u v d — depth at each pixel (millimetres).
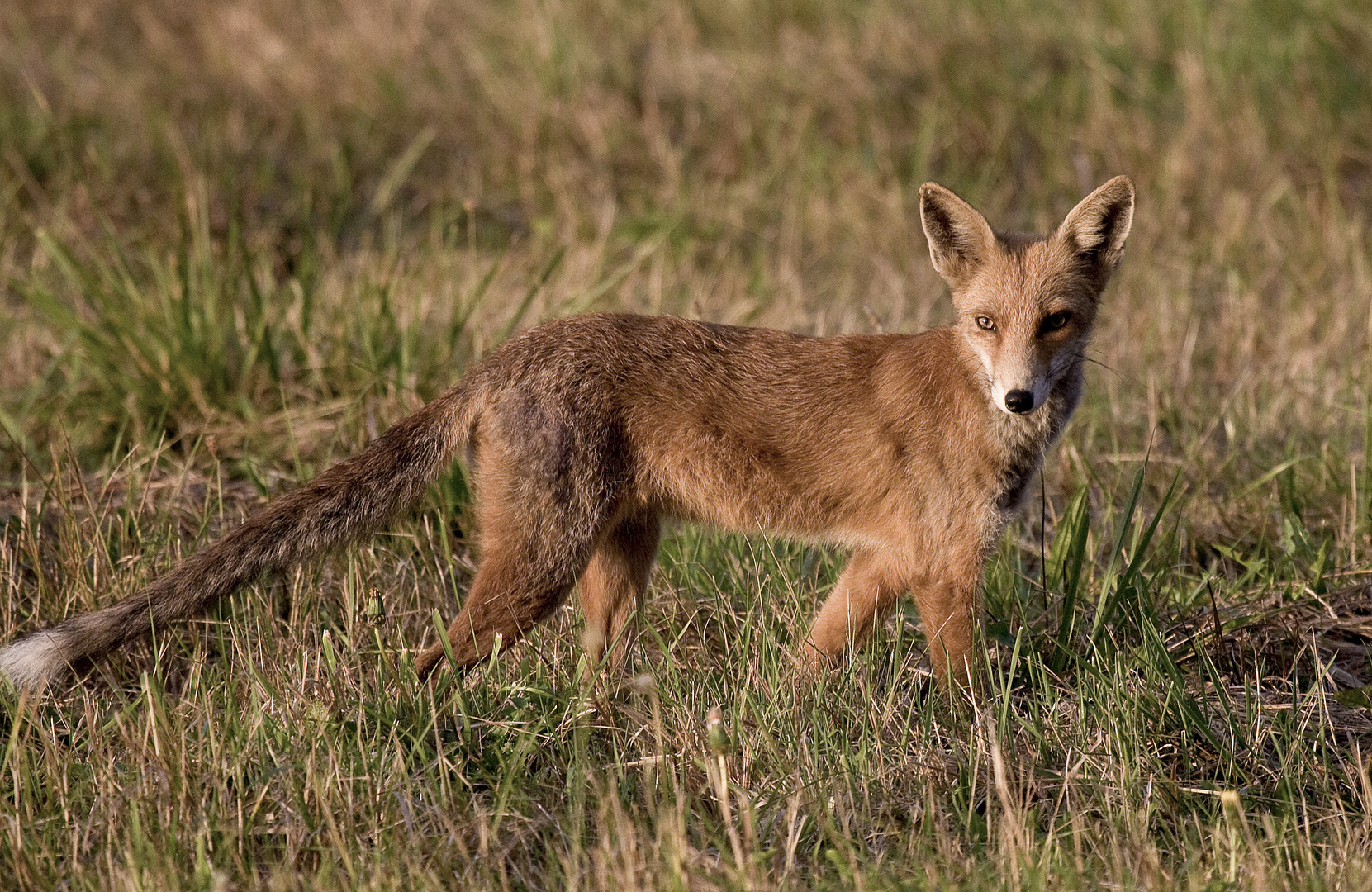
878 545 9820
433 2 24125
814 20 22844
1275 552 11289
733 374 9594
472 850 7586
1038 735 8453
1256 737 8539
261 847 7633
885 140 20000
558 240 18016
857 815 7719
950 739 8695
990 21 22094
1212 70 20312
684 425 9508
